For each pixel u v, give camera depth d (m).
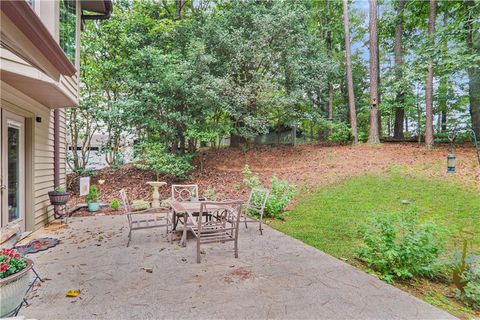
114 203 7.01
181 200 5.68
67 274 3.06
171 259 3.55
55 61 2.62
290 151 11.25
